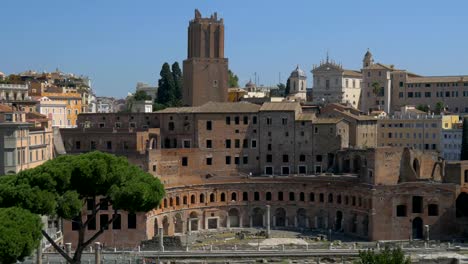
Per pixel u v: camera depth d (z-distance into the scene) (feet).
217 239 506.89
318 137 597.52
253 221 575.38
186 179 567.59
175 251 431.43
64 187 286.05
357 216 529.04
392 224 508.53
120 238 471.21
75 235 461.78
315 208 563.48
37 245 255.70
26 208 270.26
